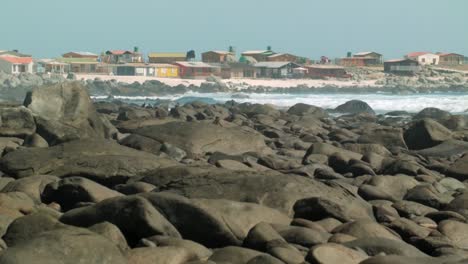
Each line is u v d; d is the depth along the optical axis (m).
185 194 17.19
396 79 189.00
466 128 41.53
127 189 18.17
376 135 35.38
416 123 34.81
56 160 21.27
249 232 13.62
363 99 106.06
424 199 19.28
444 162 28.94
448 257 13.62
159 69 171.12
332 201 16.27
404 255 13.12
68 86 31.97
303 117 52.50
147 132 28.78
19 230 12.89
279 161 24.77
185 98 111.69
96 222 13.86
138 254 11.79
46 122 28.03
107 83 137.75
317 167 24.31
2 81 134.75
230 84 156.62
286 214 16.34
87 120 31.41
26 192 17.34
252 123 45.69
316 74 190.38
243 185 17.16
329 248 12.19
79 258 10.85
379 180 20.44
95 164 20.47
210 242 14.11
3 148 25.48
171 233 13.70
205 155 28.02
